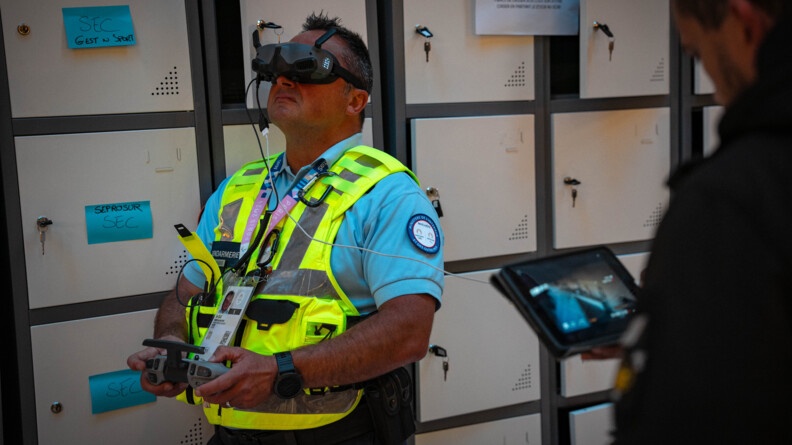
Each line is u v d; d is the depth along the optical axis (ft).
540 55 7.55
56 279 6.05
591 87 7.62
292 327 5.13
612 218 7.98
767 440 2.15
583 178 7.80
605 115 7.84
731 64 2.50
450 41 7.11
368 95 5.94
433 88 7.10
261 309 5.20
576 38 8.18
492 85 7.35
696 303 2.20
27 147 5.89
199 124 6.42
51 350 6.10
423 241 5.25
